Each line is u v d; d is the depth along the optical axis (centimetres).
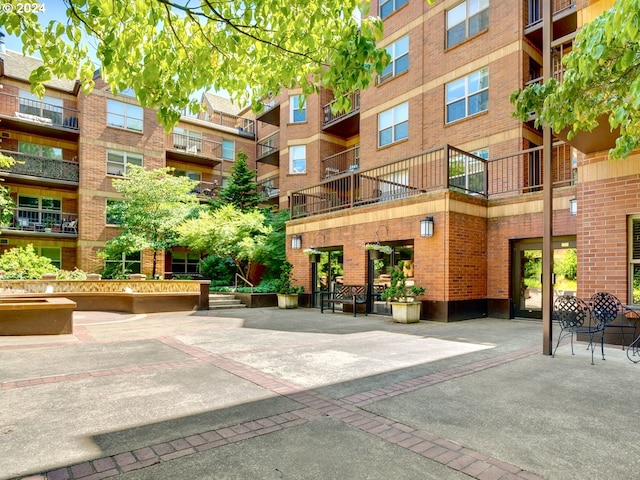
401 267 1198
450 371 534
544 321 636
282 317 1206
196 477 263
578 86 424
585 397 425
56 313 866
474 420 361
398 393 440
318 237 1484
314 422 358
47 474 267
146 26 380
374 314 1254
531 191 1274
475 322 1050
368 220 1280
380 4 1792
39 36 339
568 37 715
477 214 1152
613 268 709
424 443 314
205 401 414
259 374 523
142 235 1948
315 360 604
